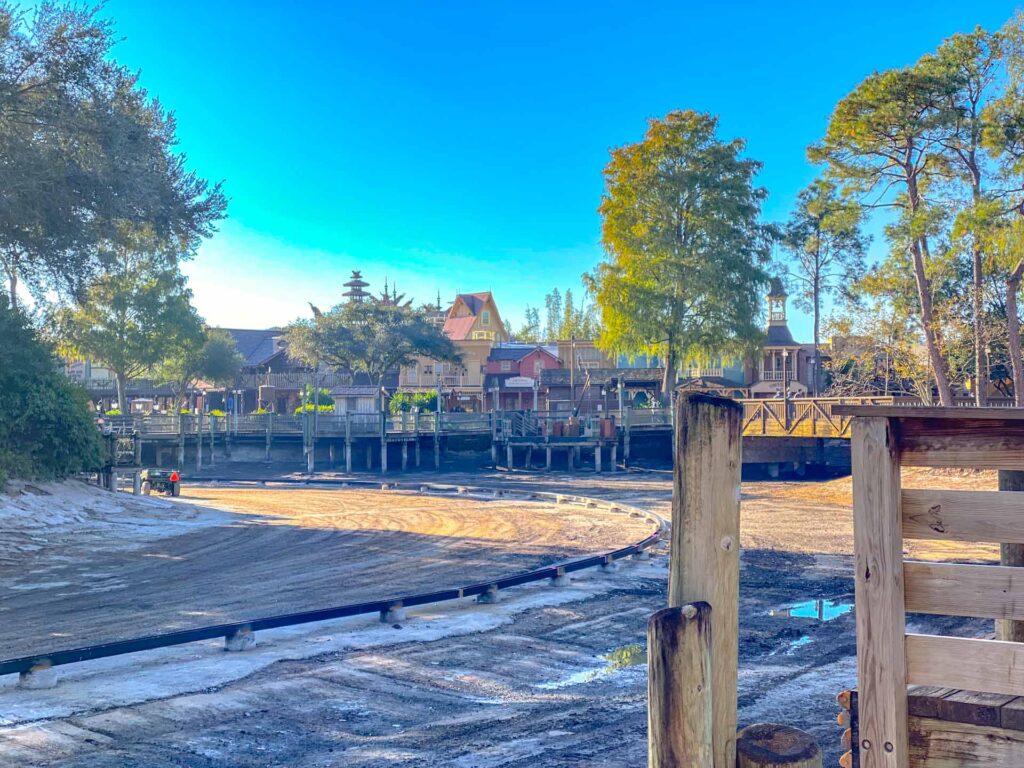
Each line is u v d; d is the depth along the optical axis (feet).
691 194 170.71
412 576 57.77
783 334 228.84
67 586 54.19
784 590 52.24
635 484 135.44
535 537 76.79
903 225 112.98
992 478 96.63
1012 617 10.08
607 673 34.65
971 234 101.81
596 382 216.33
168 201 82.58
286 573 59.06
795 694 30.99
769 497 115.24
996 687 10.06
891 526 10.52
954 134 109.40
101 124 77.41
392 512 98.17
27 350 90.48
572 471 157.99
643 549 64.49
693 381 205.36
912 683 10.55
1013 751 10.02
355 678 33.50
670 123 172.76
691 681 10.88
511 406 241.96
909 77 106.93
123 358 194.70
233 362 238.27
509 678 33.81
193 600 49.67
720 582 11.17
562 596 50.34
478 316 304.71
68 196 75.92
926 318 118.01
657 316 171.01
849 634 40.83
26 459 87.71
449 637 40.70
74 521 81.61
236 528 84.17
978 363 114.42
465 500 113.19
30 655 34.73
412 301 299.58
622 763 23.68
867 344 134.31
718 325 168.96
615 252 177.78
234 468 164.55
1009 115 101.09
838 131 114.32
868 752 10.55
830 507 102.17
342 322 232.12
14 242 76.74
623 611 46.50
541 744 25.49
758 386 220.84
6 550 66.23
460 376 254.88
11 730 26.73
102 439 101.76
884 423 10.59
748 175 173.06
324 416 163.12
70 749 25.16
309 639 39.93
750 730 11.67
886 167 119.24
